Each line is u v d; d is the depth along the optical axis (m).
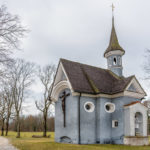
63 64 20.39
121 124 18.14
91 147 14.54
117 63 26.28
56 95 21.19
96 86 19.64
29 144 17.45
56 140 20.17
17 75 31.92
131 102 19.23
